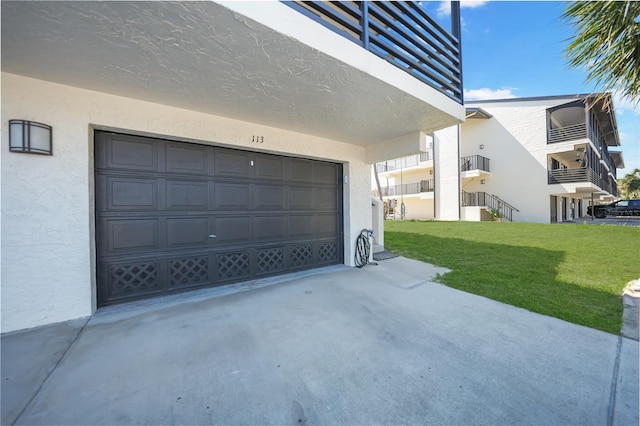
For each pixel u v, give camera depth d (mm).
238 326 2730
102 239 3178
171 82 2793
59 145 2775
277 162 4707
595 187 13602
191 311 3105
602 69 2771
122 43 2127
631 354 2275
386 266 5508
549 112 13641
